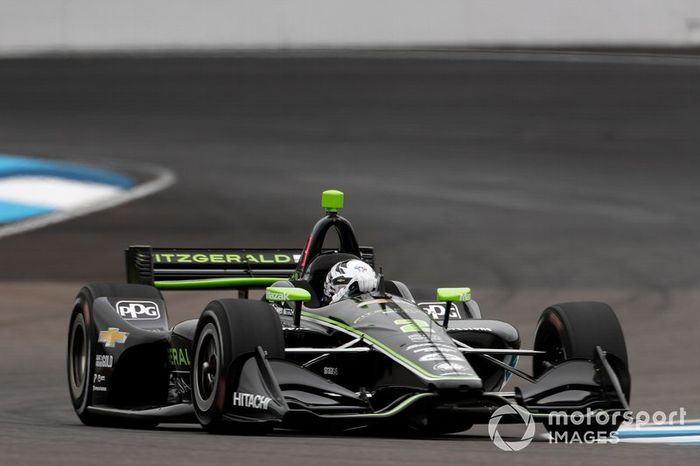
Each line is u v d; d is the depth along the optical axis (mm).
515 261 64688
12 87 128250
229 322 24953
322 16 145625
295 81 131125
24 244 67812
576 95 124750
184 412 27312
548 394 25328
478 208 80625
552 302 54750
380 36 146500
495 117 116250
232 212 78188
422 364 24500
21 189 82375
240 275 34531
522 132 110500
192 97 124688
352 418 23797
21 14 141125
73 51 141875
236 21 144125
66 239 69188
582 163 98938
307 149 103750
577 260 65250
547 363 27094
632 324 50219
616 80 130875
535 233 72750
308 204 81312
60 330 48844
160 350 29625
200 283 33625
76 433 25984
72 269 61469
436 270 61844
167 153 101688
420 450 22500
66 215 76688
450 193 86000
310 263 30344
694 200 85188
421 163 98000
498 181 91125
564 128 112188
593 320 26344
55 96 124875
